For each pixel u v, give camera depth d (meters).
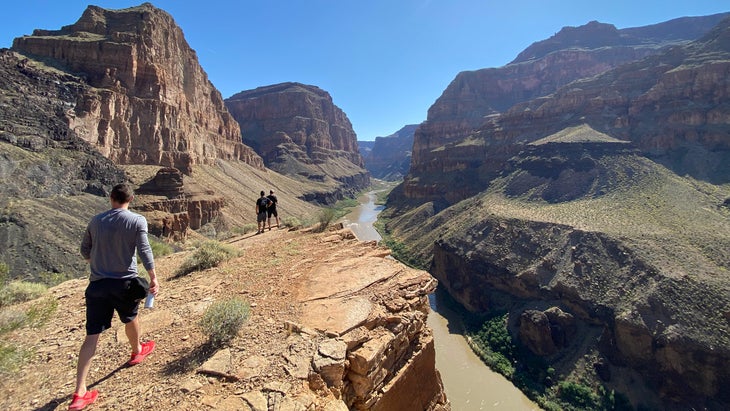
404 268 9.56
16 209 27.42
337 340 5.89
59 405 4.34
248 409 4.24
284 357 5.36
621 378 30.67
